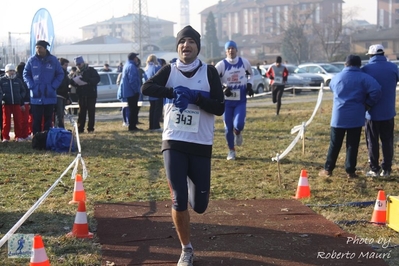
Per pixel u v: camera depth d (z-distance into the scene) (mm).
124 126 16547
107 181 8742
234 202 7441
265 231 6176
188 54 5074
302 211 6957
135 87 14812
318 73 33469
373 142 8836
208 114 5109
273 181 8703
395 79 8641
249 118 17672
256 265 5215
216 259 5352
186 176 5035
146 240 5887
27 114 13586
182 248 5172
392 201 6297
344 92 8492
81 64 14789
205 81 5086
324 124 15508
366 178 8781
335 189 8141
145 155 11094
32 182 8695
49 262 4938
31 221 6523
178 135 5016
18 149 11859
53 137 11703
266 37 112375
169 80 5105
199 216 6762
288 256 5426
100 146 12258
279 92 18203
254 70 31375
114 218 6676
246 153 11172
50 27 13281
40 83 12188
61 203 7371
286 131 14453
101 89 25344
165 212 6938
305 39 79375
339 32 78438
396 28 91125
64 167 9930
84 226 5973
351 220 6594
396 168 9484
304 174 7750
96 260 5324
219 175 9133
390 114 8641
